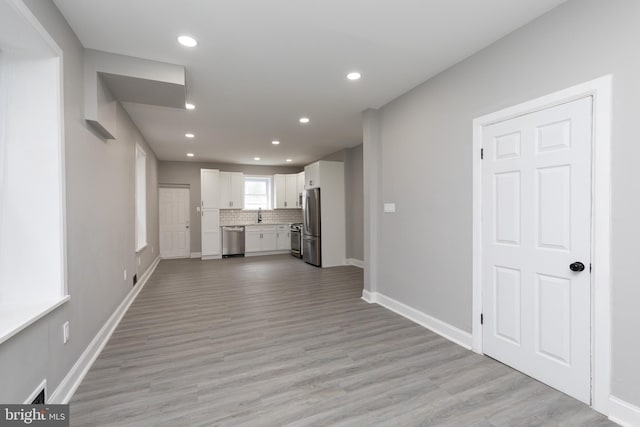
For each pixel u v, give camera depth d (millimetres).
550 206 2033
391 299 3689
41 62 1835
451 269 2814
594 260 1795
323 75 2961
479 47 2477
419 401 1902
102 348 2645
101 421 1711
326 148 6430
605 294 1748
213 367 2322
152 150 6312
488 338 2484
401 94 3451
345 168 6562
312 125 4645
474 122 2557
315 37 2316
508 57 2283
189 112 3973
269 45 2414
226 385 2078
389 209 3697
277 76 2969
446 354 2527
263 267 6500
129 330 3066
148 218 5719
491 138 2439
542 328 2094
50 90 1839
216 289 4668
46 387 1703
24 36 1646
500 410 1813
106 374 2223
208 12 1995
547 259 2055
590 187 1825
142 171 5305
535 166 2121
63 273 1877
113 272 3141
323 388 2043
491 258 2451
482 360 2424
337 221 6551
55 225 1837
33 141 1812
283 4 1929
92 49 2396
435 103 2977
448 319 2857
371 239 3951
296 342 2770
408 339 2828
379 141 3883
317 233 6484
